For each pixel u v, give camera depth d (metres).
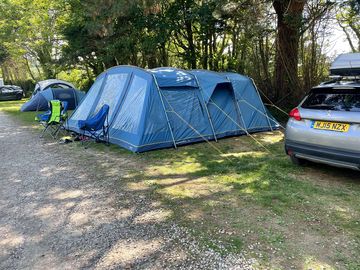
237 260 2.92
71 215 3.97
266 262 2.88
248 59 11.91
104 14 12.05
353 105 4.48
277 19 10.60
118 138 7.55
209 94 8.07
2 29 24.42
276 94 11.00
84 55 17.56
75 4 16.72
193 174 5.45
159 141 7.14
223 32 13.89
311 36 10.16
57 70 20.61
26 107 15.98
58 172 5.73
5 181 5.33
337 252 2.99
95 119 7.65
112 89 8.41
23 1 23.02
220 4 10.10
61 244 3.31
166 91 7.59
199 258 2.97
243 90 8.88
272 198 4.30
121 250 3.16
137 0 11.53
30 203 4.38
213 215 3.85
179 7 13.39
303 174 5.24
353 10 8.90
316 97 5.01
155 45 13.90
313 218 3.70
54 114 9.00
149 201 4.33
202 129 7.85
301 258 2.92
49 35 22.89
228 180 5.09
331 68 5.41
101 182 5.14
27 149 7.68
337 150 4.50
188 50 15.15
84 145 7.84
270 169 5.54
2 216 4.00
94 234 3.49
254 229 3.48
